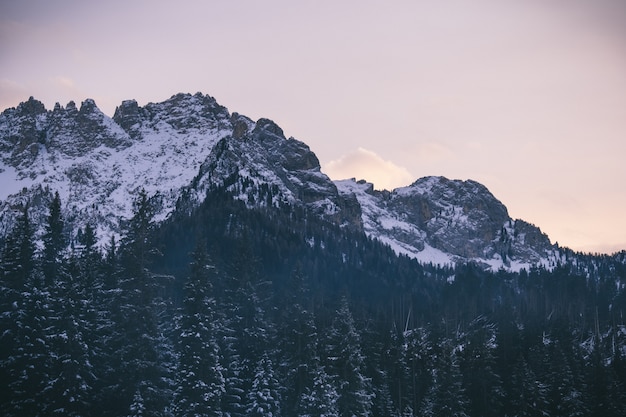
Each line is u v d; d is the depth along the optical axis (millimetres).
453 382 159000
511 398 176125
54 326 103688
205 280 118688
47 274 116625
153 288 110812
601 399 177125
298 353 137125
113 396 106250
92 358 106938
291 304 166000
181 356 114125
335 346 140750
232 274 142875
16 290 109438
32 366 101500
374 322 193625
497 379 175500
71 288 105500
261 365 130750
